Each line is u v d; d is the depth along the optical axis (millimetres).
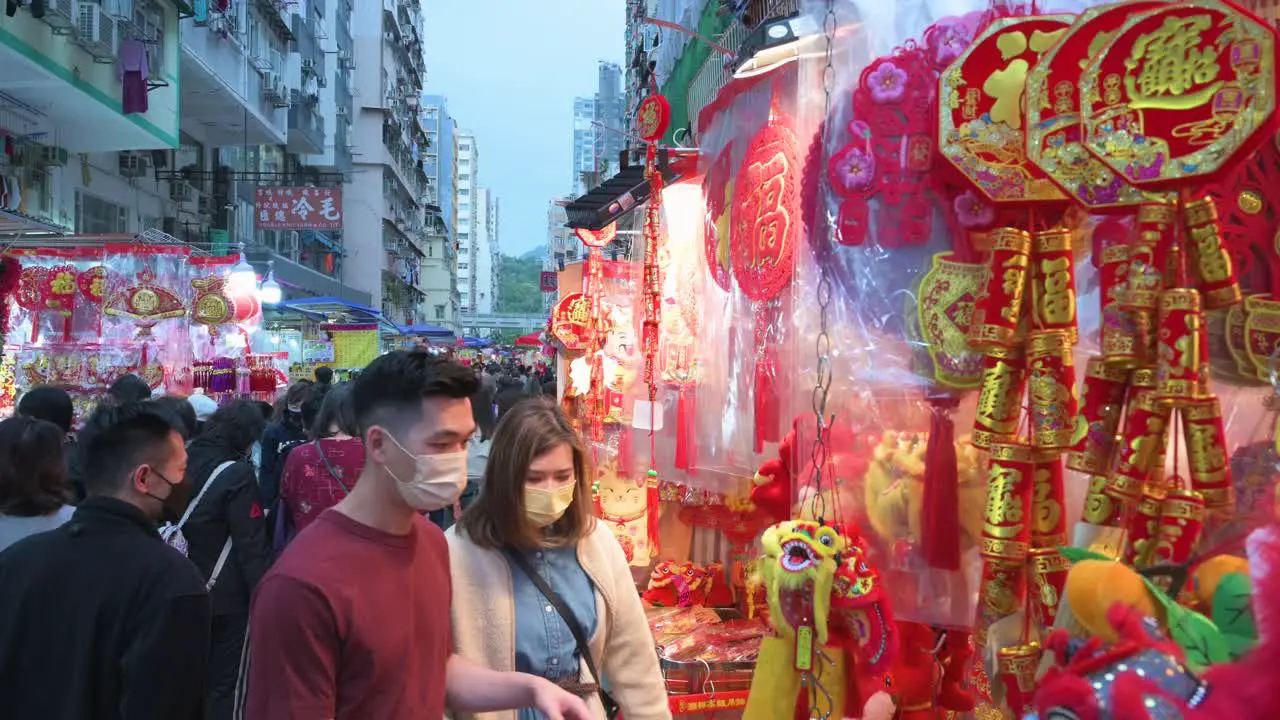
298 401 5668
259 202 22125
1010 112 1976
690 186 4094
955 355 2076
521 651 2164
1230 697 1261
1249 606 1384
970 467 2109
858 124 2186
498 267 176375
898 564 2174
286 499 4340
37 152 12688
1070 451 1883
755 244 3176
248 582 3877
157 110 13852
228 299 9008
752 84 3221
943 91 2027
